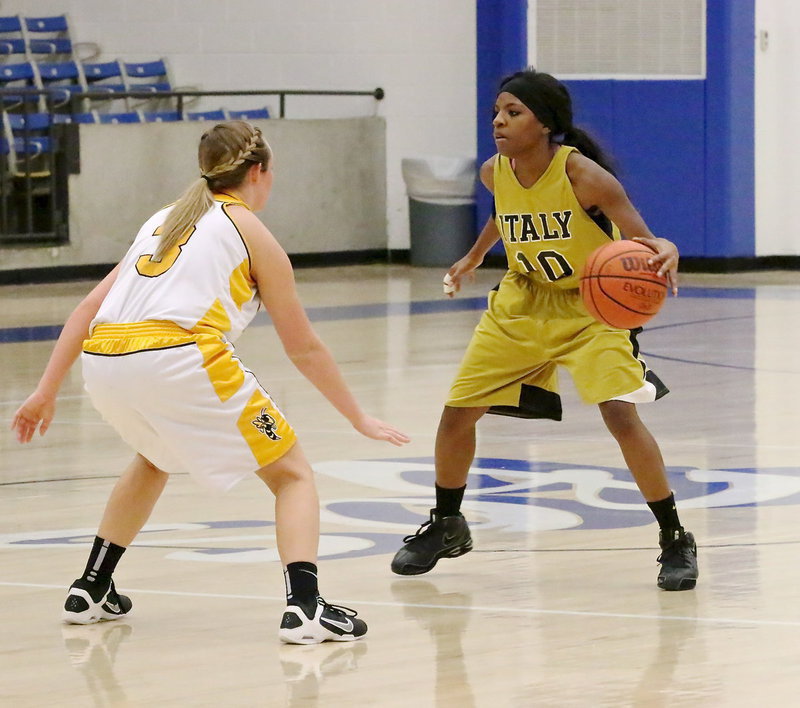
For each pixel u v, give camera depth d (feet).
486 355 42.47
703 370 88.22
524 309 42.32
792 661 33.35
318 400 79.00
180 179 155.02
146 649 35.24
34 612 38.91
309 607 35.53
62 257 149.07
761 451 62.75
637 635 35.83
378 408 75.61
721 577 41.73
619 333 40.96
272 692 31.63
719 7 149.38
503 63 158.30
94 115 156.56
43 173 148.36
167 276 35.27
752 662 33.30
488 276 156.25
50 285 145.79
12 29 158.61
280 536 35.88
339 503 53.67
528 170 40.93
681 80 152.56
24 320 117.80
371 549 46.47
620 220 39.88
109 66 160.97
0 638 36.37
